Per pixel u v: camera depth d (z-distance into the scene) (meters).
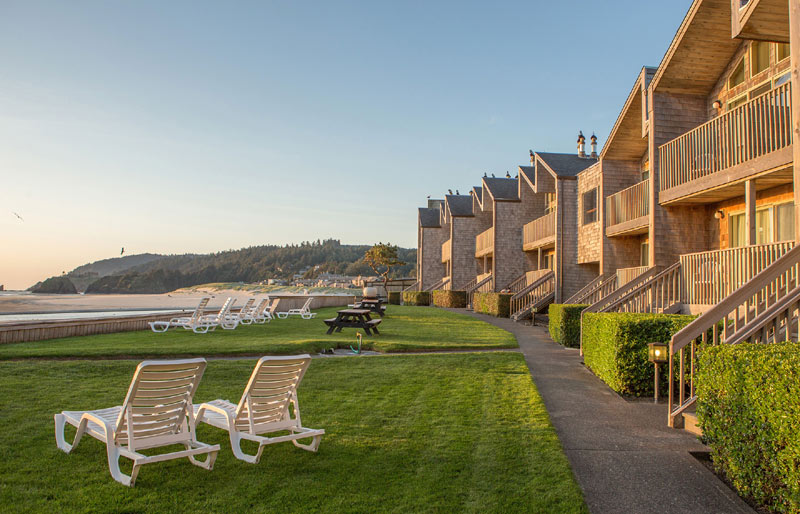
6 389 8.12
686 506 4.43
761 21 9.19
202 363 5.19
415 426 6.74
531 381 9.48
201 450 5.02
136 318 17.81
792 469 3.75
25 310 29.92
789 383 3.78
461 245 40.12
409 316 25.39
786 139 10.17
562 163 25.58
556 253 23.64
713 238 14.09
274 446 5.97
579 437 6.35
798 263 6.79
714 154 12.02
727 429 4.82
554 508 4.36
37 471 5.02
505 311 26.08
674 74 13.88
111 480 4.85
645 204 16.31
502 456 5.61
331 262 147.88
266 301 21.19
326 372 10.30
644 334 8.57
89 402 7.56
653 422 7.00
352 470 5.23
